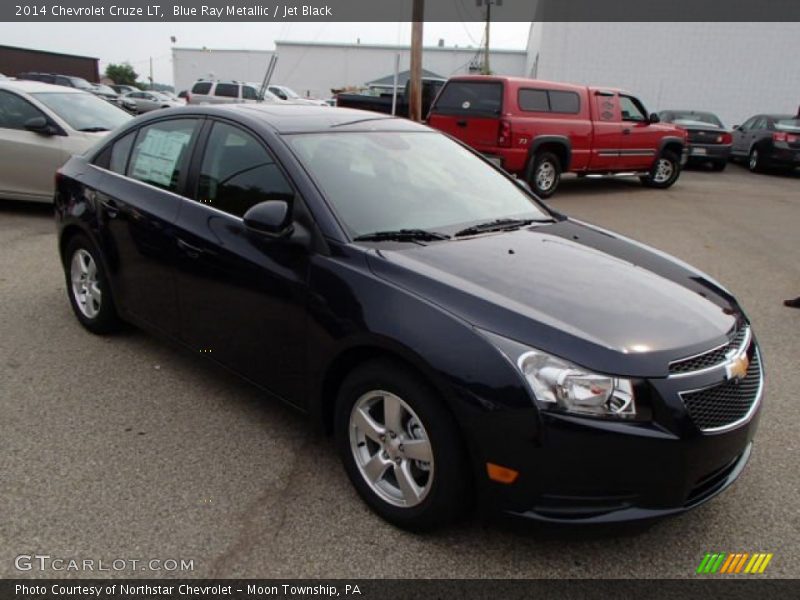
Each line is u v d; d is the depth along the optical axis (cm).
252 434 351
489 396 241
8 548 262
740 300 629
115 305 442
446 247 312
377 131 392
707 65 2517
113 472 313
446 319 256
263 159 341
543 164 1193
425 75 3778
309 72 4956
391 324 265
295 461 328
